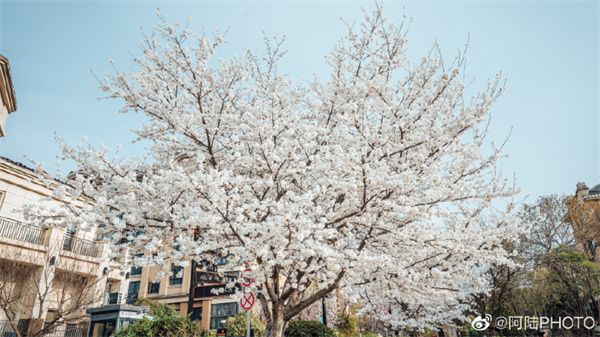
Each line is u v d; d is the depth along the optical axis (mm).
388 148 7156
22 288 13172
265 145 6301
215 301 23156
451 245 6305
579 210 22531
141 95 7312
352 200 6434
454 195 6430
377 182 6027
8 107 13977
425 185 7297
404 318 14039
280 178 6887
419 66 7941
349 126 7391
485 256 6977
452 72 7098
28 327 12266
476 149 6656
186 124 7168
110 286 16719
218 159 7613
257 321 19797
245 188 6117
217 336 9898
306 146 6535
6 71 12898
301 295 8391
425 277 7066
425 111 7168
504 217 7371
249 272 5598
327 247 5488
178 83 7422
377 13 7918
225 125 7555
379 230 7020
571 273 19484
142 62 7461
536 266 19984
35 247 13383
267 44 8672
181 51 7246
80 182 5852
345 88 7266
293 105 8445
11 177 13750
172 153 7750
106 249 15875
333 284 6613
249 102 8562
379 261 5395
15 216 13734
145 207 5992
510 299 19547
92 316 11711
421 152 6820
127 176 5934
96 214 5598
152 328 9047
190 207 5688
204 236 6359
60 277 14281
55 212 5852
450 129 7211
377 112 7449
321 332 10203
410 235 6121
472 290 15109
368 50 8133
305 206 5305
